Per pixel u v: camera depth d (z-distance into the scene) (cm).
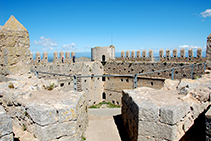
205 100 819
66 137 736
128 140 942
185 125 746
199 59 2377
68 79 2845
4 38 1102
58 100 819
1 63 1136
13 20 1162
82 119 932
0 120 552
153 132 732
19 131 802
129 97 921
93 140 945
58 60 2750
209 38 1592
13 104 855
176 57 2639
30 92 890
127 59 3231
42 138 695
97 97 3519
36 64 2442
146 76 2950
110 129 1076
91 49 3719
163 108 711
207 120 598
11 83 980
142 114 739
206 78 1111
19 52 1163
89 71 3250
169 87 1029
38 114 691
